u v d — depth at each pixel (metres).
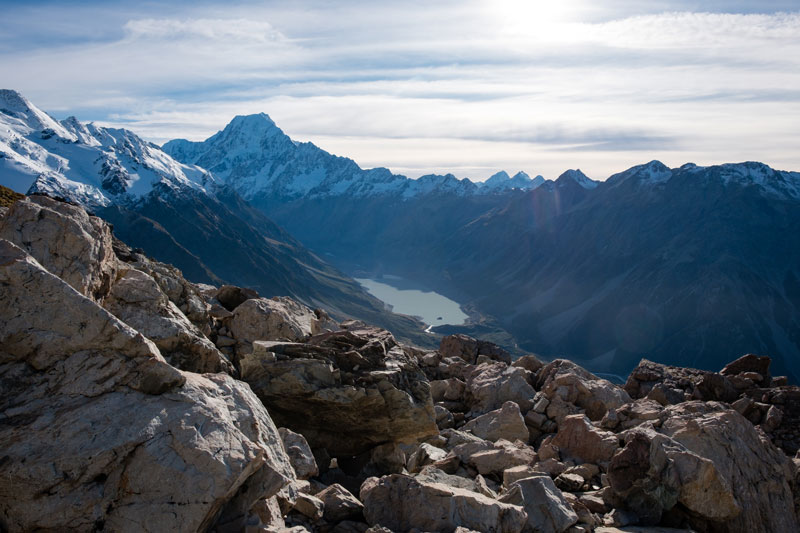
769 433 27.44
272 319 29.58
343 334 25.72
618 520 18.67
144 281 23.06
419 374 25.02
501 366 36.47
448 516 16.16
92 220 21.67
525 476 20.33
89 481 13.00
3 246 15.88
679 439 21.50
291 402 22.22
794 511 20.75
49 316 15.13
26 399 14.23
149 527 12.68
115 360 15.06
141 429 13.75
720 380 31.50
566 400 31.72
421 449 24.05
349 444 24.05
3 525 12.58
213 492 13.20
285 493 15.96
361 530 16.25
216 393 15.74
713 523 19.16
